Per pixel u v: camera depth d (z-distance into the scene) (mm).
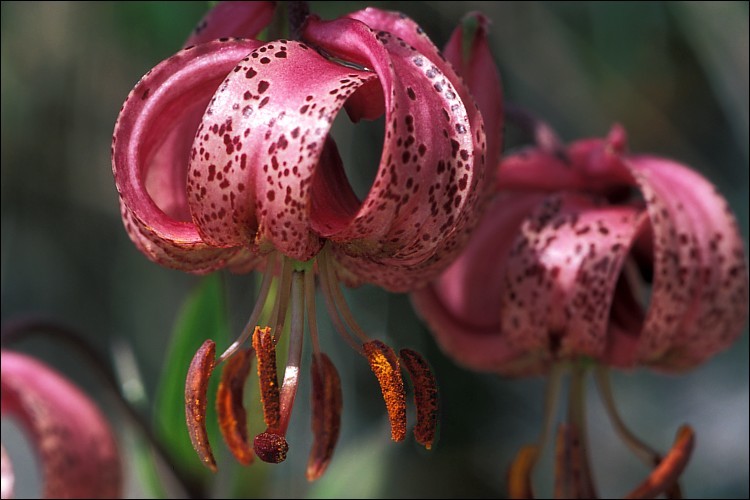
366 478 324
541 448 299
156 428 310
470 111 255
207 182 250
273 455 256
